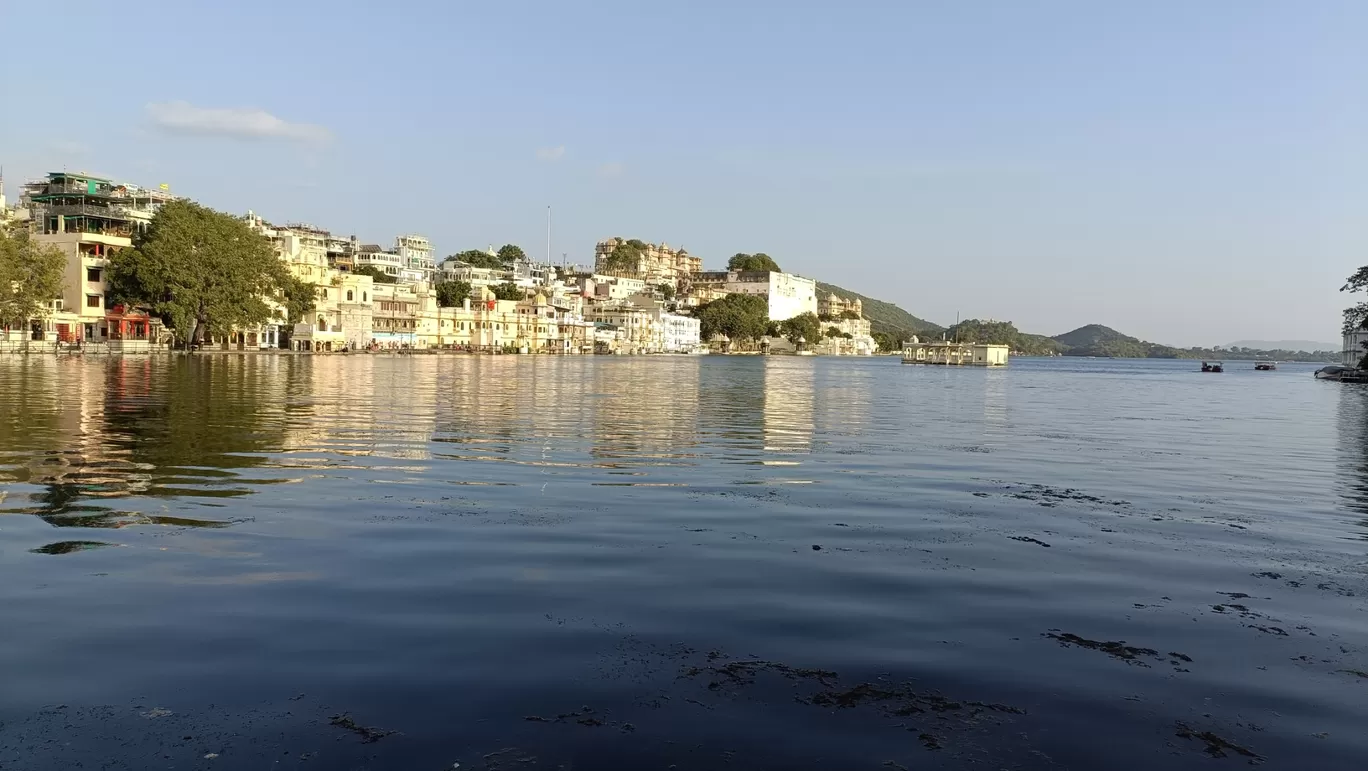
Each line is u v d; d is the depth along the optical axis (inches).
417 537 445.4
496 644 292.4
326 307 5270.7
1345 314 3654.0
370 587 354.0
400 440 884.6
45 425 946.7
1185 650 301.1
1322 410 1841.8
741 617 327.0
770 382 2886.3
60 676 260.8
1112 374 5600.4
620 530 473.1
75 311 3786.9
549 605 335.6
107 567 377.1
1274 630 323.3
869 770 215.0
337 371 2674.7
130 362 2842.0
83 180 4035.4
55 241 3809.1
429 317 6181.1
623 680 265.0
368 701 247.3
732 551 430.6
